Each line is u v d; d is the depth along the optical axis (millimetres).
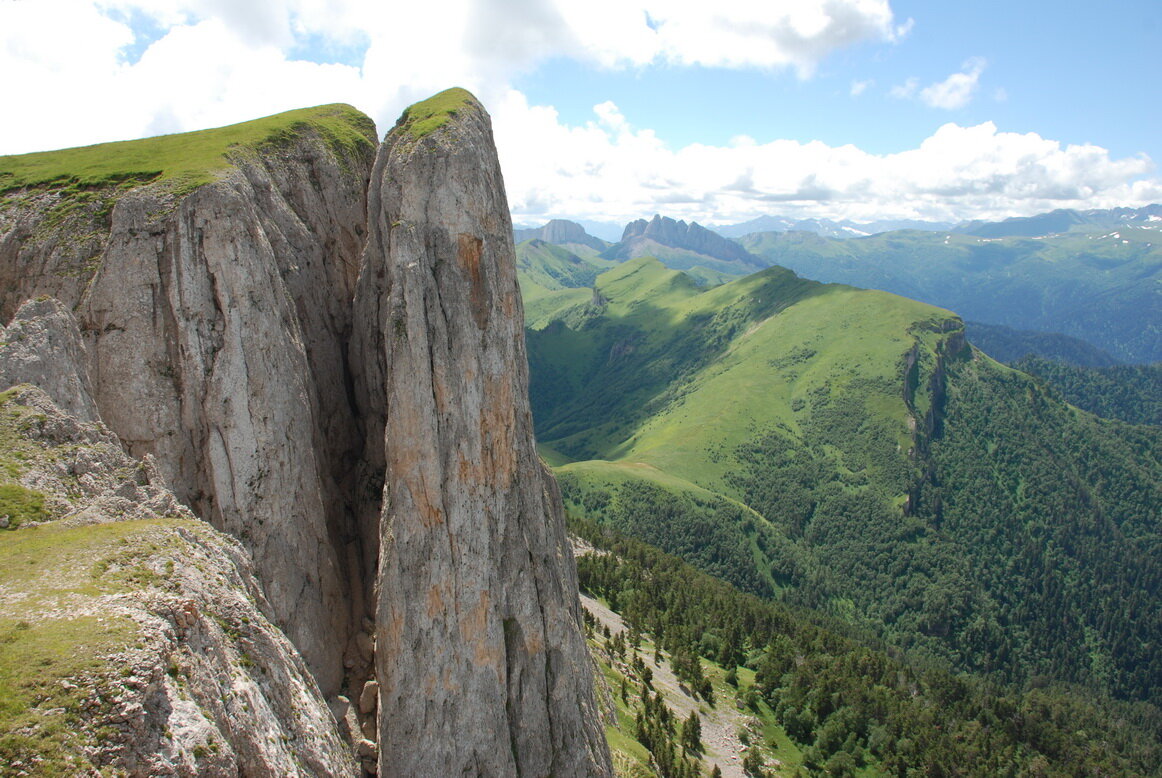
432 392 45281
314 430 48875
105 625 24375
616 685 101938
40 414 35656
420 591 44031
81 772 20438
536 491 51656
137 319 41938
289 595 43125
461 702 44812
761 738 120625
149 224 42875
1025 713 164625
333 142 61938
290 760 29797
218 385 42125
